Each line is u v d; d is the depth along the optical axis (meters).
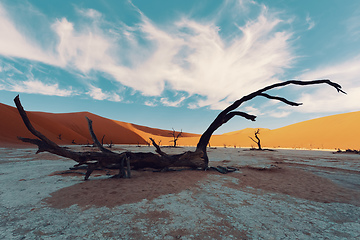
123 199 4.05
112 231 2.59
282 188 5.70
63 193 4.44
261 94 8.66
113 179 6.11
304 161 14.50
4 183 5.54
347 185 6.23
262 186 5.94
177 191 4.87
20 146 26.58
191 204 3.88
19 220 2.93
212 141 90.31
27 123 5.07
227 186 5.73
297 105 8.52
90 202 3.84
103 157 6.26
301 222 3.12
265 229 2.80
